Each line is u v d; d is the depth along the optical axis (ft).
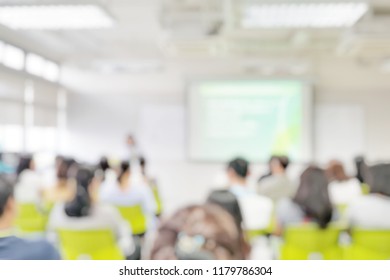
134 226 11.64
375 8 18.11
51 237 8.06
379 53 22.65
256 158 27.17
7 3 12.79
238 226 2.81
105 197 11.65
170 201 27.50
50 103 26.30
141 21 20.65
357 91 26.99
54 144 26.84
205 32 17.56
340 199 12.35
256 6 13.23
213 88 27.45
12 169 14.32
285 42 24.17
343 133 27.02
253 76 27.22
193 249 2.61
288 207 8.11
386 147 26.89
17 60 22.34
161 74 27.73
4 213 4.93
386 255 7.49
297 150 26.96
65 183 12.32
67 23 15.16
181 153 27.68
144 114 27.91
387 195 7.57
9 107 21.42
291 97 27.07
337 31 21.90
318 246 7.95
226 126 27.40
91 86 28.04
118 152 27.91
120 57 27.30
